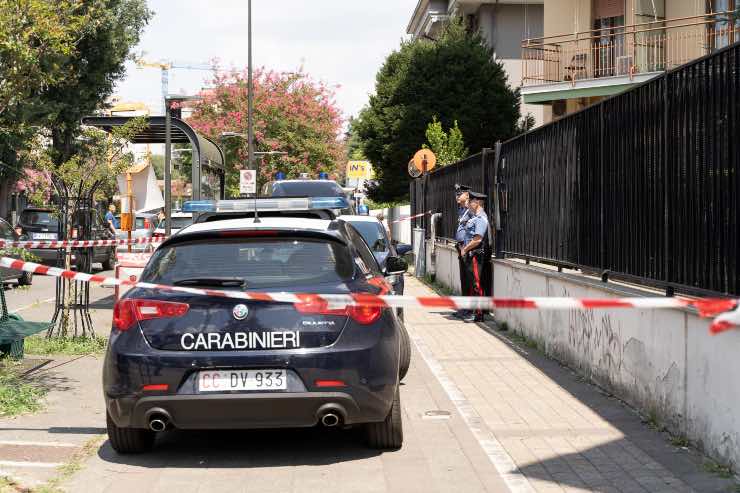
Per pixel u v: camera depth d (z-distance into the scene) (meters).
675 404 7.07
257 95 55.41
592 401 8.49
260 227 6.78
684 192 7.20
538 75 31.03
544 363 10.69
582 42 29.83
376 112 45.28
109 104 42.62
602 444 6.94
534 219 12.37
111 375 6.36
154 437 7.17
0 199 48.09
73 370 10.38
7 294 21.50
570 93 28.36
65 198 12.47
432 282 23.05
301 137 56.34
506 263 13.59
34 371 10.30
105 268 29.72
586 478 6.07
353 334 6.36
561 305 5.25
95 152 12.69
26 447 7.02
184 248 6.78
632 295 8.09
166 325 6.32
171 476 6.29
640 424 7.54
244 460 6.72
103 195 14.19
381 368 6.41
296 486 6.02
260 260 6.63
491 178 15.62
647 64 27.17
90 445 7.12
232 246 6.74
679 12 26.52
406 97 44.38
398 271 9.62
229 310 6.29
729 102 6.42
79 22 9.83
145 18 44.06
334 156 57.81
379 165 45.56
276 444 7.21
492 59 44.31
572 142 10.58
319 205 9.75
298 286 6.41
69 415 8.16
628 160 8.62
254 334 6.26
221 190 23.89
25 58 9.02
